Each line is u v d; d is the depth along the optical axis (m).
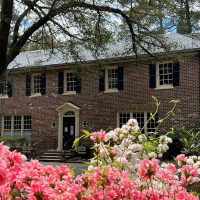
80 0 17.47
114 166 3.02
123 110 25.52
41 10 17.98
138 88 25.03
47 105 29.08
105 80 26.47
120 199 2.67
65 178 2.78
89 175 2.75
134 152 3.13
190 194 2.69
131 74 25.39
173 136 20.84
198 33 26.33
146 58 24.44
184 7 19.22
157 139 3.45
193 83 22.88
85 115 27.06
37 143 28.73
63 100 28.31
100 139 3.09
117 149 3.14
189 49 22.72
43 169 2.84
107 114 26.16
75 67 20.97
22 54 33.19
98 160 3.12
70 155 26.23
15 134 30.62
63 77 28.48
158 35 19.94
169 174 3.00
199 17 22.34
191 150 8.94
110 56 25.11
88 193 2.69
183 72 23.34
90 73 20.84
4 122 31.39
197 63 22.80
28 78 30.14
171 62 23.97
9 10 15.77
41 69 28.84
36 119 29.53
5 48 15.74
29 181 2.57
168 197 2.89
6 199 2.50
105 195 2.63
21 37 16.83
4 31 15.70
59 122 28.17
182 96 23.23
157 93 24.25
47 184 2.62
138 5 18.95
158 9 18.89
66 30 18.70
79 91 27.55
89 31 19.02
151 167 2.74
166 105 23.75
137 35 19.59
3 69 15.85
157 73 24.39
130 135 3.29
